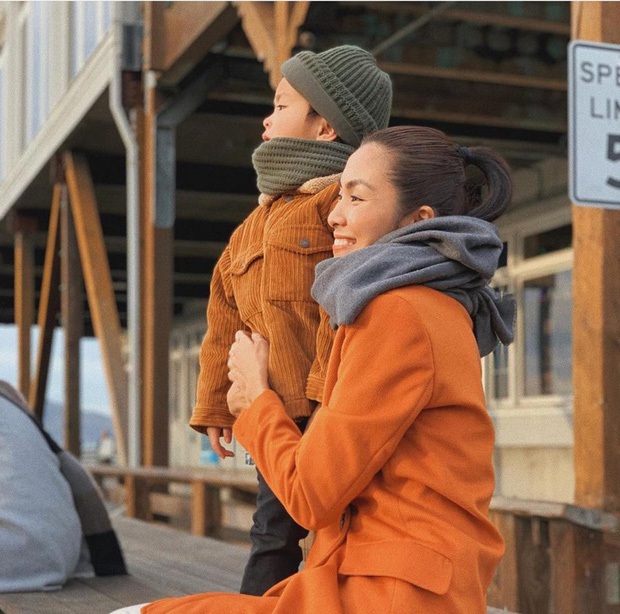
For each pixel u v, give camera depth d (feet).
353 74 7.64
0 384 14.33
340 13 21.47
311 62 7.64
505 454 37.29
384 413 5.62
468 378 5.82
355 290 5.76
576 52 11.11
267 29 21.61
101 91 35.86
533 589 13.05
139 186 33.65
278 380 7.04
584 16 12.71
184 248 57.31
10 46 56.75
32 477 13.55
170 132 32.45
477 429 5.90
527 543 13.16
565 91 30.45
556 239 35.78
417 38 24.49
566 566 12.37
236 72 31.73
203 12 26.76
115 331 37.14
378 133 6.33
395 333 5.66
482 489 5.91
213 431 8.18
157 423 32.63
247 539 30.91
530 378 36.32
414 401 5.62
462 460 5.82
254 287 7.61
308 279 7.31
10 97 56.39
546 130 33.06
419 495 5.76
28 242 55.93
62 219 44.32
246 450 6.44
